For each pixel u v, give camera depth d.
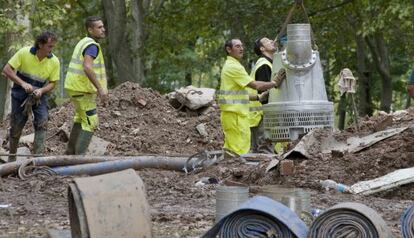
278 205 9.21
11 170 16.55
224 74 18.30
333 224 8.96
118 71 44.91
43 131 18.84
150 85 54.88
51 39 18.36
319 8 45.78
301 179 15.81
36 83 18.59
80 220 8.88
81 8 49.50
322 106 17.31
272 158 17.09
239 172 16.41
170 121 23.75
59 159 17.36
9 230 11.14
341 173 16.02
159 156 17.92
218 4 44.84
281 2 43.19
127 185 9.16
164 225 11.57
